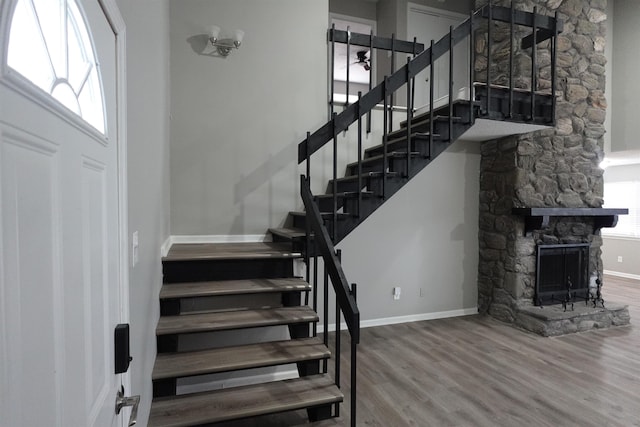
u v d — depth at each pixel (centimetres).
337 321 215
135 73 141
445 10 543
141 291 154
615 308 433
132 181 134
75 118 73
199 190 354
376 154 381
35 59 58
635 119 495
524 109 344
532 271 433
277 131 376
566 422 239
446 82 543
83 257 78
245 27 364
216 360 209
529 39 392
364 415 244
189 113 350
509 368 317
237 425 232
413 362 327
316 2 387
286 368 300
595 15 450
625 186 712
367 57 591
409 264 445
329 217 276
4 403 46
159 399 194
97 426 85
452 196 465
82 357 76
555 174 439
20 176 51
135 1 141
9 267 48
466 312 475
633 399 268
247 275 283
